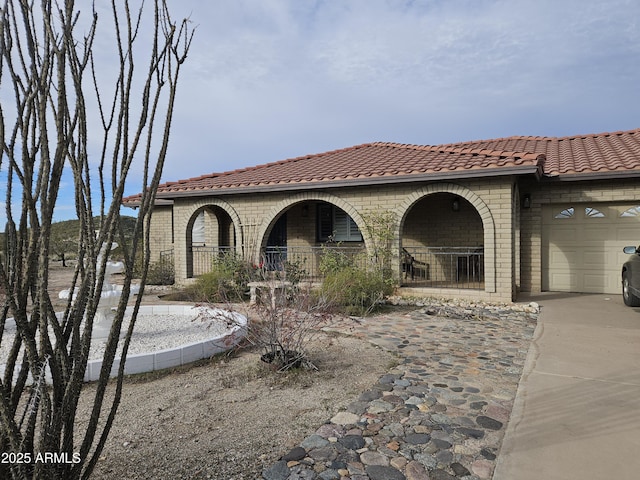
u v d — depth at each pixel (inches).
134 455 119.3
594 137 514.9
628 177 360.5
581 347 223.9
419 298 370.9
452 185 365.7
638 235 388.2
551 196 409.1
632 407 148.0
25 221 65.7
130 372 186.5
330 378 181.3
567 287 415.2
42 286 62.1
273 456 118.3
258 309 208.4
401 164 410.3
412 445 123.8
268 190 432.5
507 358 207.9
